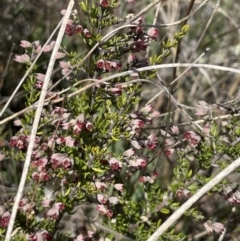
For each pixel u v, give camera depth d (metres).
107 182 0.73
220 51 1.06
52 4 1.01
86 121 0.69
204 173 0.78
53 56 0.69
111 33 0.71
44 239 0.70
